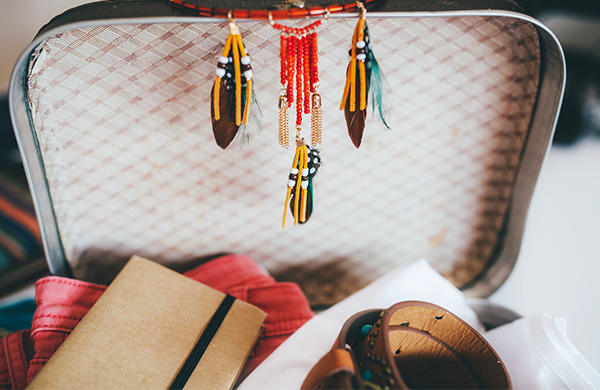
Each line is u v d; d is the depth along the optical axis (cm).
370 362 38
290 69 43
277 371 51
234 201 69
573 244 97
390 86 58
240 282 69
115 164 60
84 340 50
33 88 48
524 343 56
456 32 52
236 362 53
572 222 101
